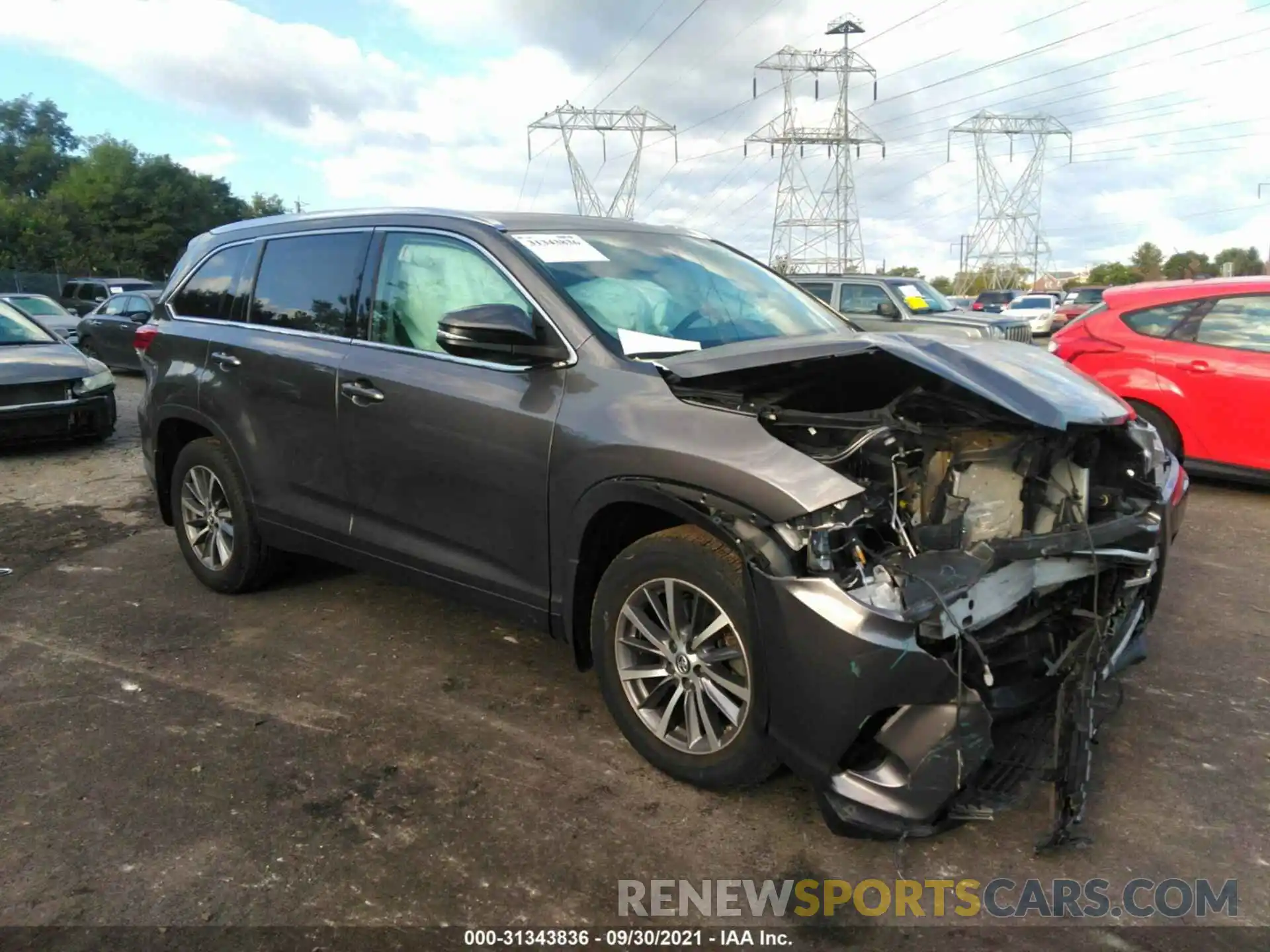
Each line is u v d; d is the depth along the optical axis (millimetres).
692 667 2887
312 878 2559
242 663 3949
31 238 44406
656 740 3016
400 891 2510
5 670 3885
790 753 2588
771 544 2578
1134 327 7203
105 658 4004
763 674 2605
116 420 9375
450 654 4043
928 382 2854
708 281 3895
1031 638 2889
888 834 2461
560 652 4074
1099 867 2619
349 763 3148
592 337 3193
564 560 3166
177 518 4855
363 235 4047
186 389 4625
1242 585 4965
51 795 2953
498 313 3186
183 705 3570
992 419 2854
